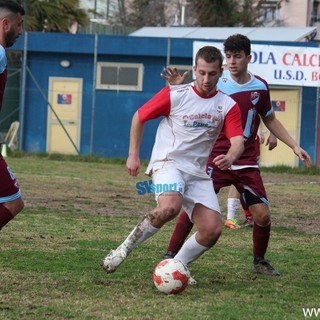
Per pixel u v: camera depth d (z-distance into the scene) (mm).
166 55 72250
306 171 67500
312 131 70375
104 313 16188
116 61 73438
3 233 26672
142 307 16797
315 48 66812
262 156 71000
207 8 105312
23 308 16391
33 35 73625
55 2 92688
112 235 27438
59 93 74438
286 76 67312
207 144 19047
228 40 21781
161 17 125188
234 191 30781
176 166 18781
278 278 20781
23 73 73688
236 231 29781
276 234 29516
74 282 19188
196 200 18906
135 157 18609
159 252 24094
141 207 36781
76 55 74000
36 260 21906
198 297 18016
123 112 73562
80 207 35594
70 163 66875
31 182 46625
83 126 74188
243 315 16328
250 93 21688
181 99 18703
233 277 20656
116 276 20109
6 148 71375
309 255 24594
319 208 39062
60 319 15617
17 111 76562
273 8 119938
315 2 119688
